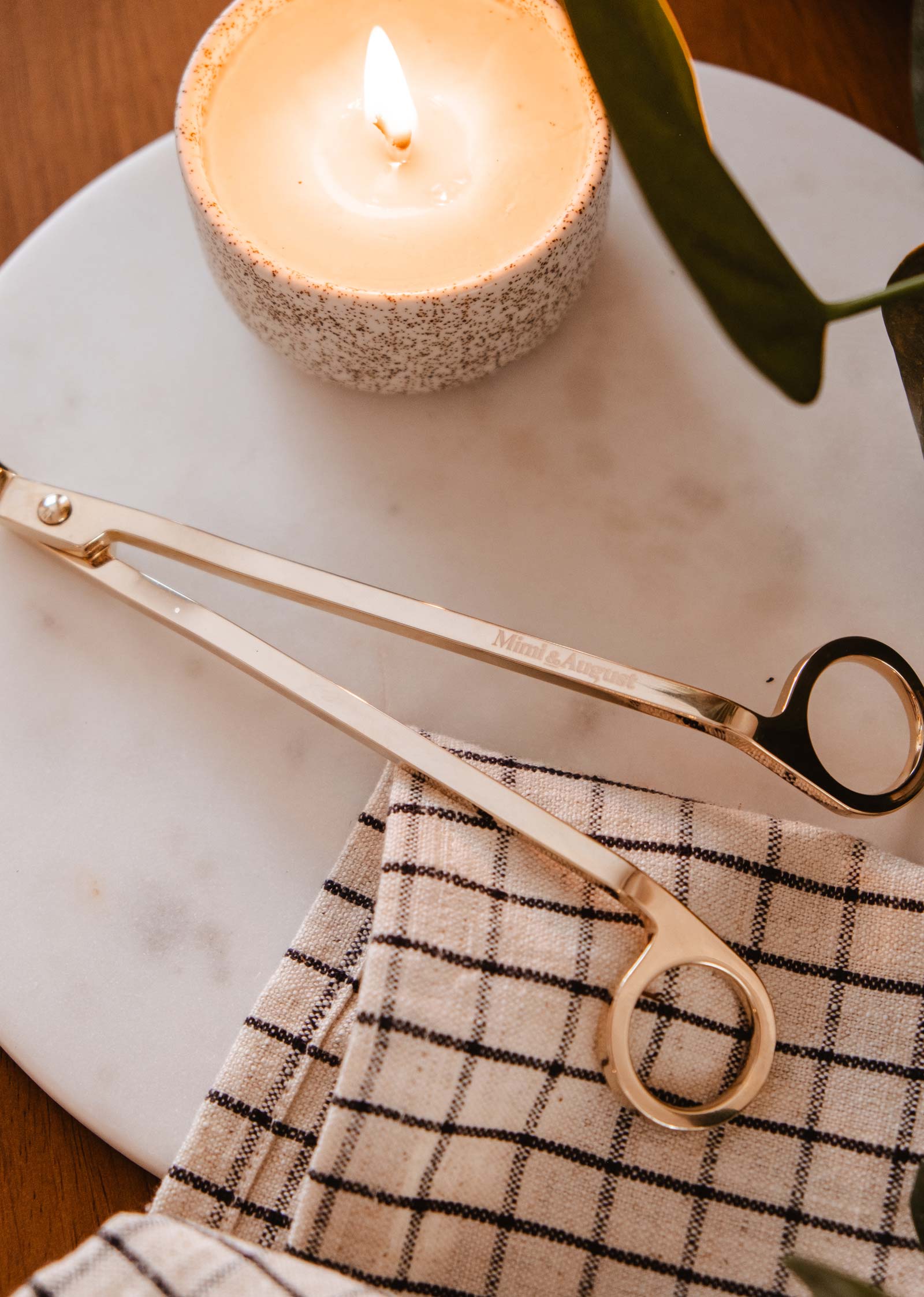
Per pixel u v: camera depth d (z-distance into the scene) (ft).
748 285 0.99
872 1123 1.14
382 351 1.20
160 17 1.55
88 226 1.36
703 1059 1.15
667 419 1.30
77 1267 1.07
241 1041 1.15
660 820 1.18
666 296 1.32
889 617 1.25
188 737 1.24
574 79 1.28
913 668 1.24
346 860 1.18
